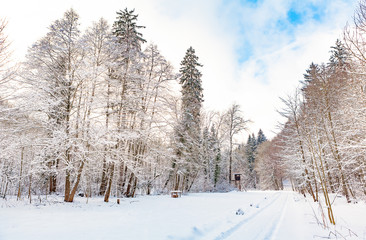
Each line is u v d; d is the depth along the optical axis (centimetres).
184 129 2308
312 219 870
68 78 1272
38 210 902
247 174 5506
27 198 1248
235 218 828
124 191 1888
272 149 4428
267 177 5003
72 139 1128
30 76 1183
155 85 1862
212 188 2994
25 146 1149
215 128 3516
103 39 1578
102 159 1377
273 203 1493
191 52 2580
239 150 5300
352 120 1038
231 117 3591
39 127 1207
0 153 1071
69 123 1204
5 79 1016
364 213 941
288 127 2047
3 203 1026
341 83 1099
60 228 599
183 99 2466
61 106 1273
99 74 1315
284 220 840
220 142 3450
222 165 3594
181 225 662
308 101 1346
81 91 1295
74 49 1344
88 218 771
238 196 2075
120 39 1736
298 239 562
